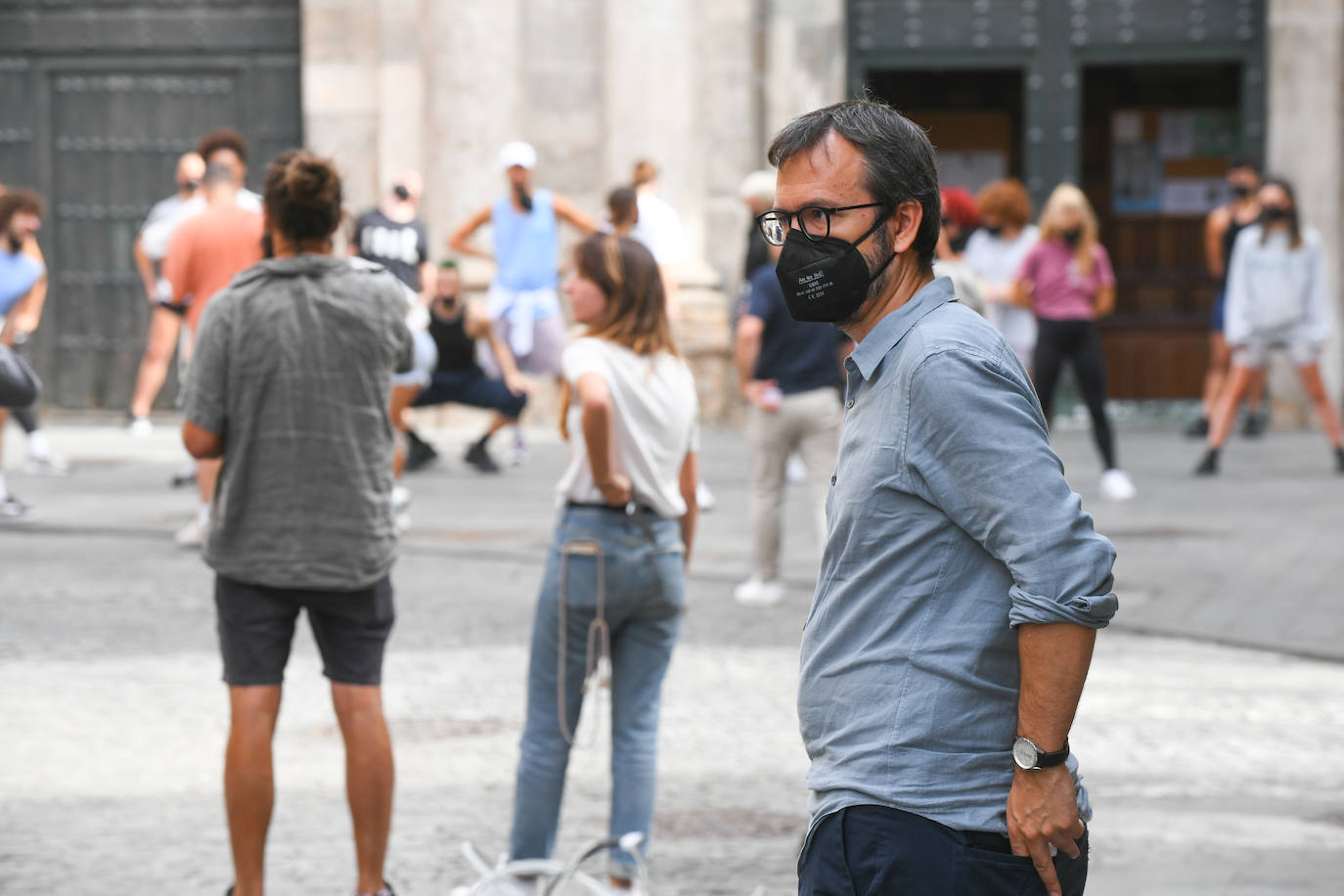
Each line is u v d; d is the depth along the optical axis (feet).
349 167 153.28
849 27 155.43
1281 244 118.73
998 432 23.03
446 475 121.39
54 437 143.13
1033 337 109.70
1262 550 90.17
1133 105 159.94
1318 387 120.06
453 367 120.88
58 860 45.32
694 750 55.93
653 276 43.75
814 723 24.75
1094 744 56.65
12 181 158.71
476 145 148.05
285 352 40.45
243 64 156.97
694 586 83.25
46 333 158.81
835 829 24.00
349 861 45.57
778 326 75.41
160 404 158.10
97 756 54.95
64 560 87.97
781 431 76.48
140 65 157.48
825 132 24.26
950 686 23.58
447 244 146.41
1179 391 158.81
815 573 85.97
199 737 57.26
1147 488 112.88
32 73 157.99
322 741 57.16
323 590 41.11
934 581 23.68
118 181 158.40
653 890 43.09
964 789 23.58
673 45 147.64
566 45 150.82
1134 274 159.74
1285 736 57.67
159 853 45.98
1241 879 43.45
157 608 76.69
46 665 66.49
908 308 24.26
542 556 89.04
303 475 40.55
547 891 39.99
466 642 71.31
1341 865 44.62
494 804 50.47
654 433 43.39
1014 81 165.99
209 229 85.61
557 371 125.70
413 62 151.43
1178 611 76.23
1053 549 22.76
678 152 148.25
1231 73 158.71
